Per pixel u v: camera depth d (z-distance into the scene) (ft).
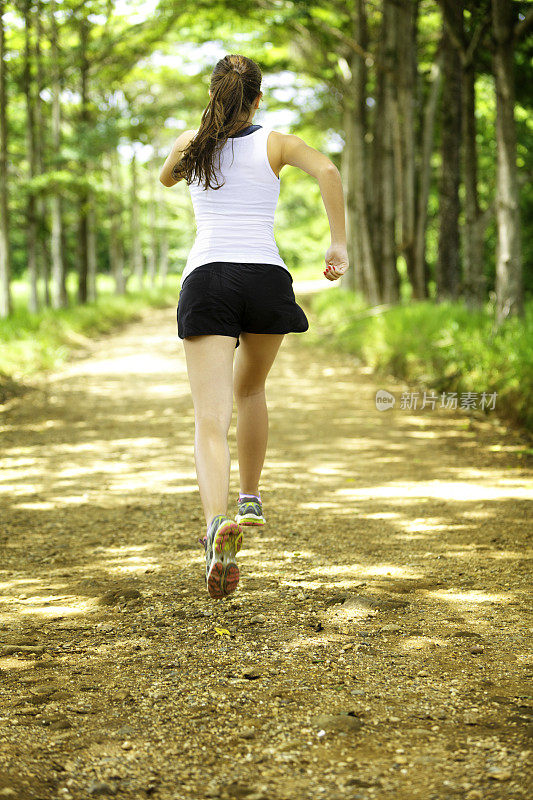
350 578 27.71
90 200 188.14
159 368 107.86
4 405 78.23
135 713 17.79
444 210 114.52
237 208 20.02
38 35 152.76
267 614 24.13
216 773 15.19
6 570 29.73
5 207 139.95
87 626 23.58
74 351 129.59
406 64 124.26
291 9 131.34
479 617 23.65
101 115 186.39
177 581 27.78
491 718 17.13
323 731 16.67
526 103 113.19
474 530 34.09
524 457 50.80
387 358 94.89
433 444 56.18
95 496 42.80
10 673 20.17
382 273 151.74
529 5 80.94
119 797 14.34
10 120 180.34
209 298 19.53
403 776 14.87
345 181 196.13
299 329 21.04
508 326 78.33
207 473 18.78
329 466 49.70
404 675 19.57
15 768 15.17
